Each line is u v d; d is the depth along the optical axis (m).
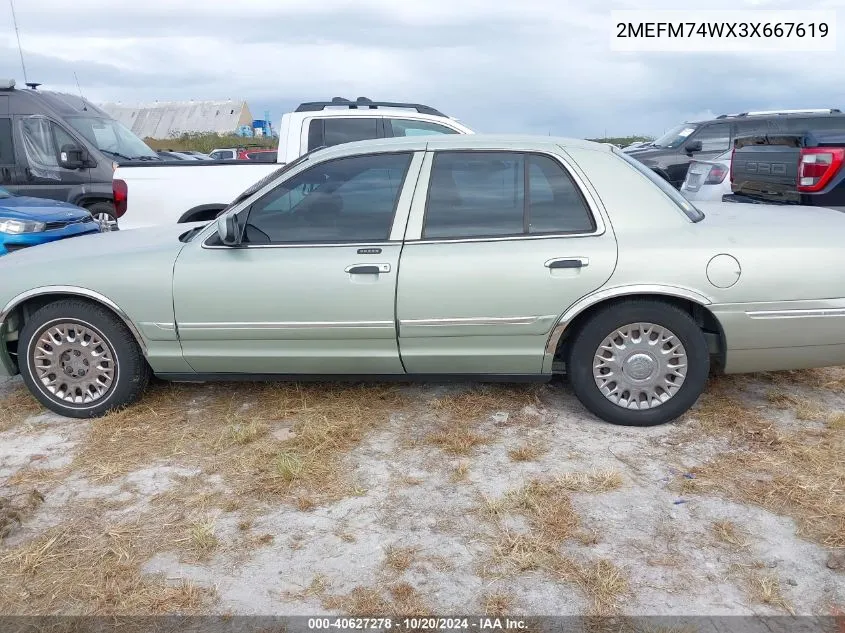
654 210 3.95
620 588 2.72
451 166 4.06
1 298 4.27
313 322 4.04
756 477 3.49
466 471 3.63
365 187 4.09
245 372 4.29
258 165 7.41
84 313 4.23
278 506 3.36
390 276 3.94
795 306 3.81
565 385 4.69
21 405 4.66
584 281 3.84
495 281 3.88
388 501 3.38
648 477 3.53
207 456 3.86
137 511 3.34
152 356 4.26
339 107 7.77
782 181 6.02
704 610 2.61
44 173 9.30
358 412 4.32
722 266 3.79
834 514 3.15
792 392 4.50
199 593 2.76
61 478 3.67
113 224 9.36
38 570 2.92
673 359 3.99
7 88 9.37
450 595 2.72
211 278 4.08
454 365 4.12
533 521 3.18
